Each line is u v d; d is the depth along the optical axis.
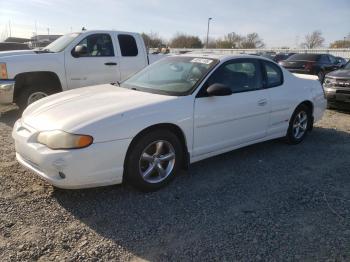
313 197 4.04
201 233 3.25
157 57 9.29
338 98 8.87
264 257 2.92
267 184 4.37
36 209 3.57
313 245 3.10
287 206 3.80
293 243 3.12
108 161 3.58
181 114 4.09
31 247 2.96
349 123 7.83
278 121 5.50
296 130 6.01
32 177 4.29
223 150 4.72
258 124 5.13
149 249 3.00
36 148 3.52
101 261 2.83
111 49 8.36
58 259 2.83
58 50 7.87
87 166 3.46
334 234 3.28
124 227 3.32
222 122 4.55
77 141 3.41
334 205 3.86
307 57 16.64
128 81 5.11
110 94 4.37
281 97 5.45
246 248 3.04
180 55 5.29
